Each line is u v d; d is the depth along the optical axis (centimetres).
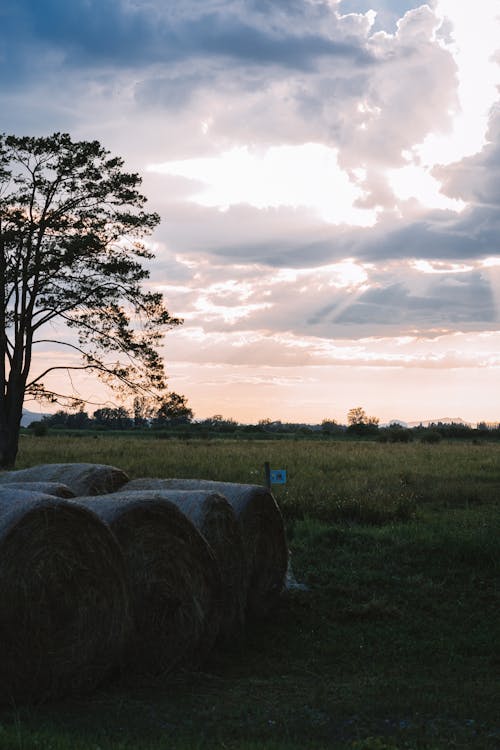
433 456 3378
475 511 1727
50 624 655
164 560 761
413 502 1775
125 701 659
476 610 981
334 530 1360
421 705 644
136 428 10769
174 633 760
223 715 620
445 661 795
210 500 864
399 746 550
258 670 769
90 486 1041
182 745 524
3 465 2959
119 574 700
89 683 681
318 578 1104
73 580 670
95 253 3195
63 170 3122
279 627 924
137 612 741
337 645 848
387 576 1120
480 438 7944
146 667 743
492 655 811
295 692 688
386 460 3083
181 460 2988
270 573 971
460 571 1143
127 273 3197
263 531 971
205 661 794
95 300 3183
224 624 855
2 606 635
